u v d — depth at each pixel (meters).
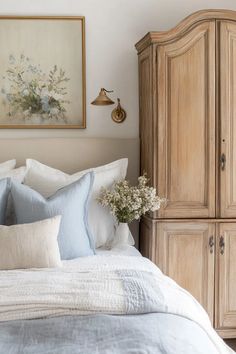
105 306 1.68
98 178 3.00
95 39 3.43
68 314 1.66
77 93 3.43
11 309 1.65
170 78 2.98
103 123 3.46
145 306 1.69
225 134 3.01
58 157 3.36
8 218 2.64
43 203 2.52
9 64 3.37
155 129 2.99
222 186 3.02
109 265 2.25
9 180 2.65
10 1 3.35
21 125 3.39
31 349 1.40
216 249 3.03
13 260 2.21
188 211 3.01
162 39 2.95
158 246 2.99
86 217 2.69
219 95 3.00
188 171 3.01
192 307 1.81
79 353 1.37
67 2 3.39
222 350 1.71
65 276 1.95
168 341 1.44
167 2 3.46
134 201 2.84
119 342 1.43
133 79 3.46
